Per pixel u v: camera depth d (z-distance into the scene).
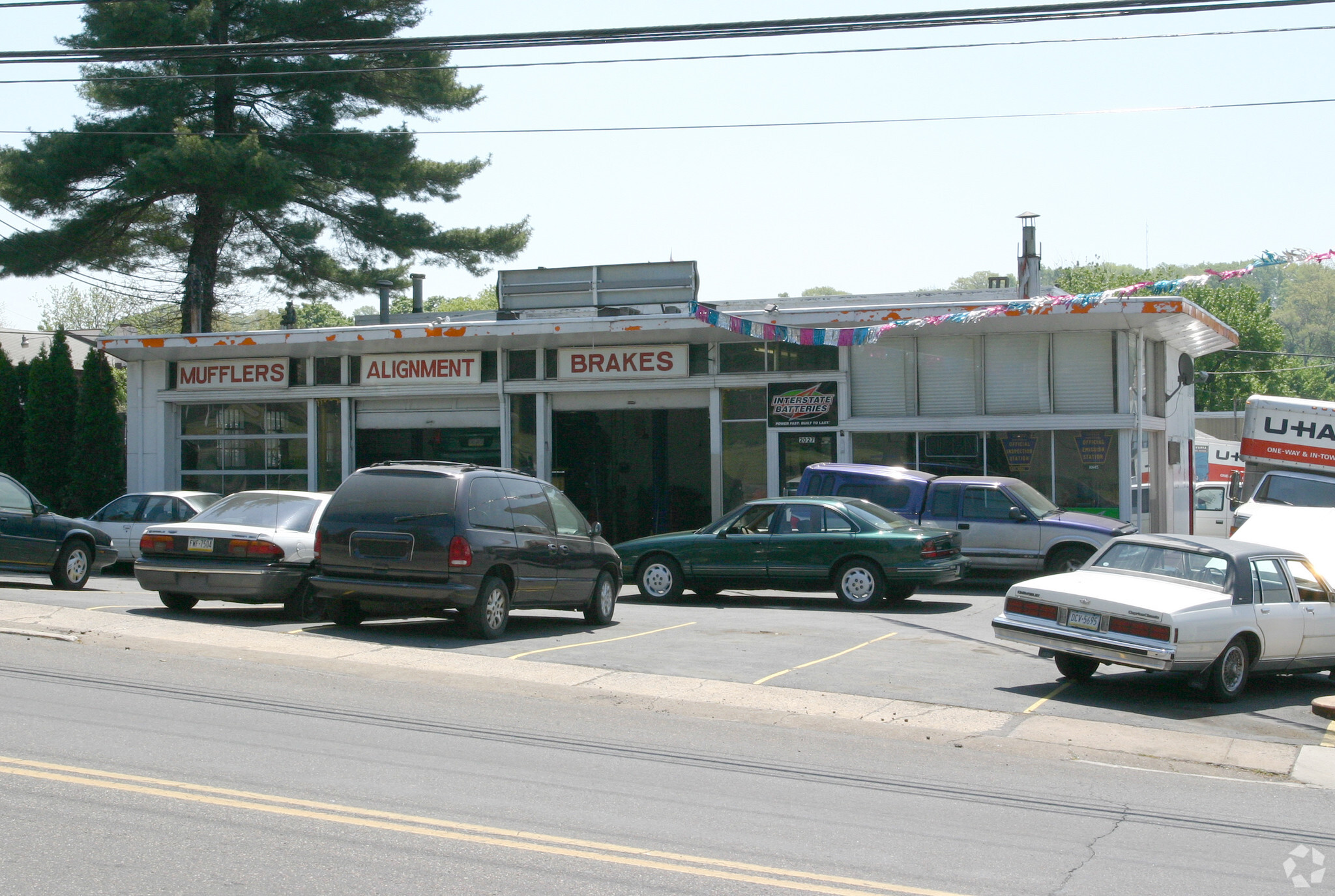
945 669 11.77
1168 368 26.09
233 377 27.59
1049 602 11.04
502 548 12.70
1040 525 18.69
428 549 12.21
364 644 11.98
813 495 19.59
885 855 5.91
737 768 7.79
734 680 10.90
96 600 14.93
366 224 31.94
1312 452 21.22
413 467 12.63
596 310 27.50
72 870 5.21
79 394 29.06
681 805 6.72
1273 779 8.20
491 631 12.63
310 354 27.25
